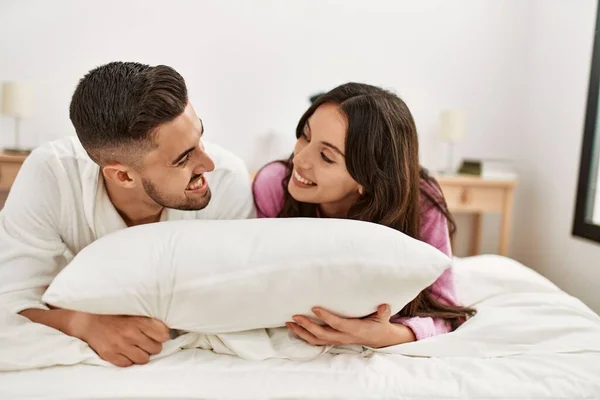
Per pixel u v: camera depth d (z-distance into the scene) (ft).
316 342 2.69
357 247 2.52
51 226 2.97
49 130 6.76
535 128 7.44
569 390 2.41
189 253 2.48
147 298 2.43
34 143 6.75
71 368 2.46
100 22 6.67
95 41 6.69
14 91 6.18
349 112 3.13
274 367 2.56
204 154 2.72
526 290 3.89
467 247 8.04
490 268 4.44
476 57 7.70
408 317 3.12
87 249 2.57
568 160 6.59
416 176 3.43
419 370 2.57
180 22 6.86
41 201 2.90
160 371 2.46
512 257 7.91
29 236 2.83
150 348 2.54
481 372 2.56
